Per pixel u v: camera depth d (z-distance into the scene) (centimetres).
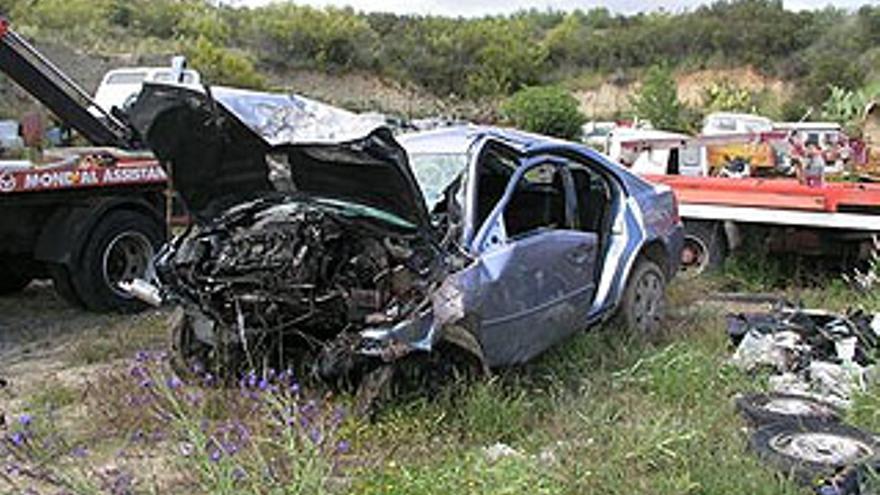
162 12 5722
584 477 456
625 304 735
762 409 560
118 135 947
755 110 5597
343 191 570
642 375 634
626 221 751
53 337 816
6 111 1855
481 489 438
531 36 7200
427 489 439
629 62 6812
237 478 408
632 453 486
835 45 6612
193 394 556
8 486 463
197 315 624
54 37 4697
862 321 712
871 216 969
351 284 563
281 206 597
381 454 498
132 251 923
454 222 584
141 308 920
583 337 683
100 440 537
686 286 956
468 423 547
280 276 569
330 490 429
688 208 1056
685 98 6475
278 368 595
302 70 5953
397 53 6266
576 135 3897
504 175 657
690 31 6881
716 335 758
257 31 6072
